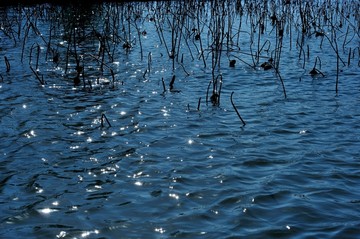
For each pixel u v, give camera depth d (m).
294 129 8.56
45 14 27.75
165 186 6.23
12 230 5.16
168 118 9.23
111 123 8.94
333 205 5.64
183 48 17.73
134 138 8.13
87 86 11.89
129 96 10.88
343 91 11.23
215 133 8.36
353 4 26.91
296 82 12.26
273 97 10.78
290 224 5.20
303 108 9.87
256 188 6.13
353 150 7.50
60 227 5.22
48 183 6.36
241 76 13.05
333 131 8.43
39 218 5.43
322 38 17.69
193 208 5.63
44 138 8.10
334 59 15.23
